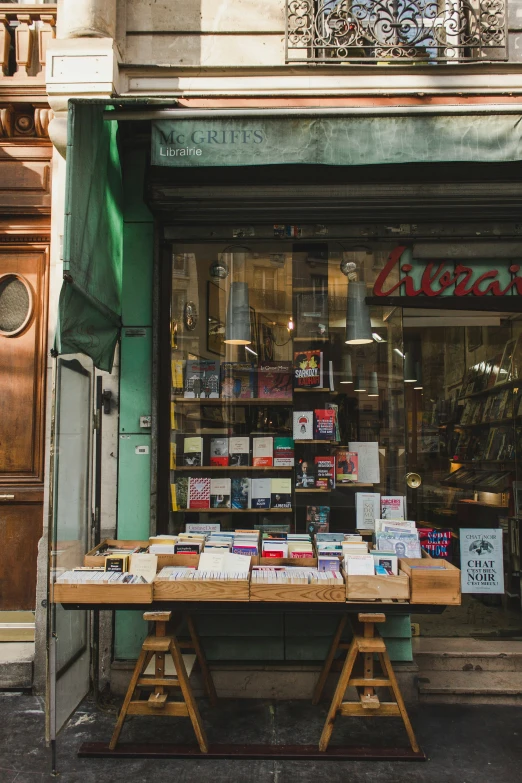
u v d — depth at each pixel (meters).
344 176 4.68
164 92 4.48
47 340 4.94
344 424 5.01
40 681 4.59
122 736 3.99
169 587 3.71
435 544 5.16
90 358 4.20
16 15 4.82
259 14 4.58
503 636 5.08
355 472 4.98
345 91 4.44
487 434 5.47
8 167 4.92
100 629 4.61
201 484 4.95
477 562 5.17
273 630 4.54
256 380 5.04
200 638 4.55
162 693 3.89
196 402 5.01
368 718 4.26
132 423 4.71
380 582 3.70
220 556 3.91
